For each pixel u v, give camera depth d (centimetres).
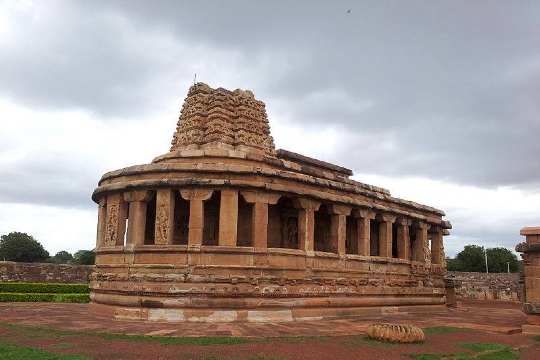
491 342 1933
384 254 3422
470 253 10675
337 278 2914
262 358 1402
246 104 3244
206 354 1444
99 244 2856
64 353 1417
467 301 5525
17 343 1591
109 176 2769
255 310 2492
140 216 2598
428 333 2136
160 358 1369
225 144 3017
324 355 1487
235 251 2480
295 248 3027
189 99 3291
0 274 4866
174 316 2383
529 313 2389
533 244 2383
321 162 3509
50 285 4459
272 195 2634
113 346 1565
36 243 10119
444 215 4281
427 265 3847
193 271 2438
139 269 2502
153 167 2580
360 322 2550
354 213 3231
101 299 2644
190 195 2520
